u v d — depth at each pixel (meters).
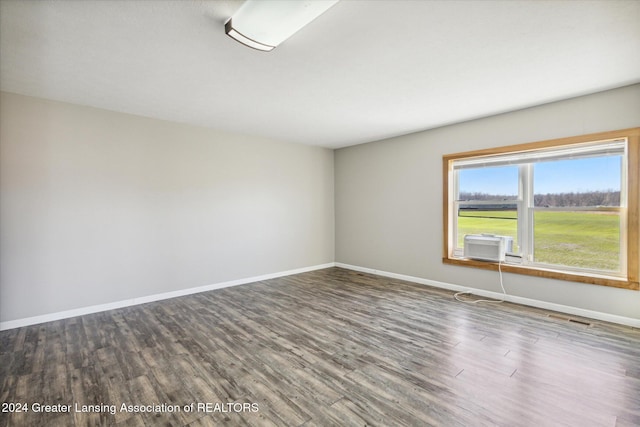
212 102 3.37
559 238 3.53
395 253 5.09
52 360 2.41
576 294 3.32
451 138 4.30
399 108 3.59
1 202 3.03
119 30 1.97
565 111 3.31
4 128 3.04
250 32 1.88
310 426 1.68
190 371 2.25
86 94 3.12
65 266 3.37
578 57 2.37
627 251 3.03
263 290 4.43
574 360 2.37
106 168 3.62
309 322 3.18
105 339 2.79
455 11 1.79
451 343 2.68
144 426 1.68
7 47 2.17
